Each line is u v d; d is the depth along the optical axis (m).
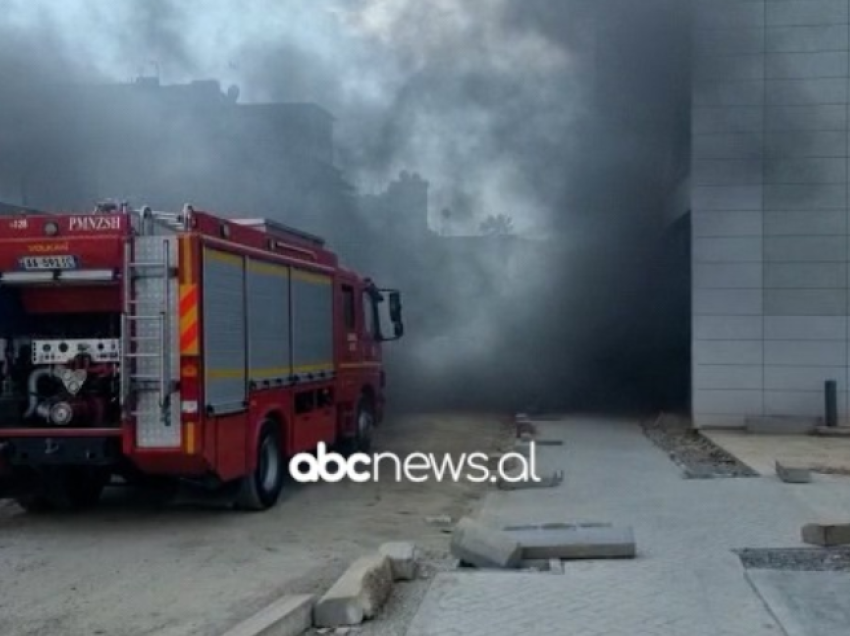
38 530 8.30
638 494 9.41
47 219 8.09
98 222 8.02
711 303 14.65
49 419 8.16
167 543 7.76
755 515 8.21
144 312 7.86
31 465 8.30
